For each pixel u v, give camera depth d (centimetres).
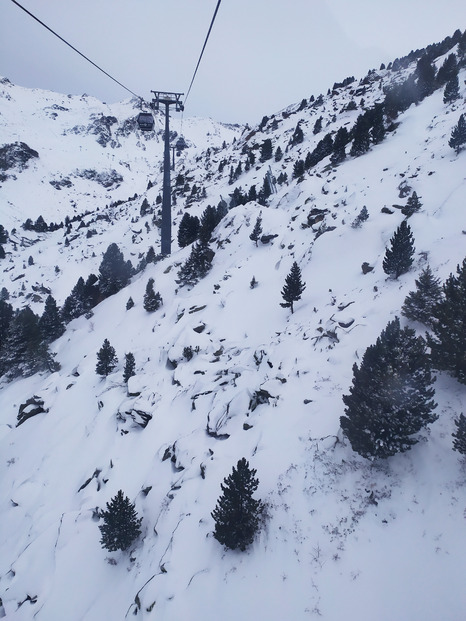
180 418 2680
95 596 1734
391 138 6788
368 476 1415
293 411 1934
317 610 1102
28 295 10962
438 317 1516
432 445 1381
